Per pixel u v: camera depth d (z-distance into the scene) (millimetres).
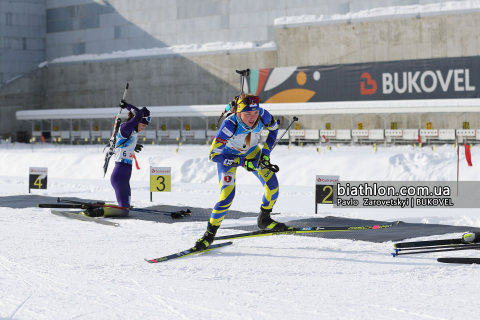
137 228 23125
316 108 104562
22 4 145625
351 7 115500
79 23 144000
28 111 132000
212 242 17344
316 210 28344
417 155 53344
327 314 10258
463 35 105875
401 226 22984
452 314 10180
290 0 121125
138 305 10992
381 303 11031
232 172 17219
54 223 24672
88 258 16266
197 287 12570
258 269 14672
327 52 115938
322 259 16062
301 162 56812
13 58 145375
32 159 73000
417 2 110688
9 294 11922
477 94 104562
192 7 131500
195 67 130125
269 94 119938
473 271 14094
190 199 37750
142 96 136375
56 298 11555
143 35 137000
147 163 61719
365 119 114562
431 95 107500
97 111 124625
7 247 18188
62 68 145000
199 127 130375
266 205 17922
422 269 14469
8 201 34938
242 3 126250
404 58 110062
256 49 123375
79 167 67750
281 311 10484
